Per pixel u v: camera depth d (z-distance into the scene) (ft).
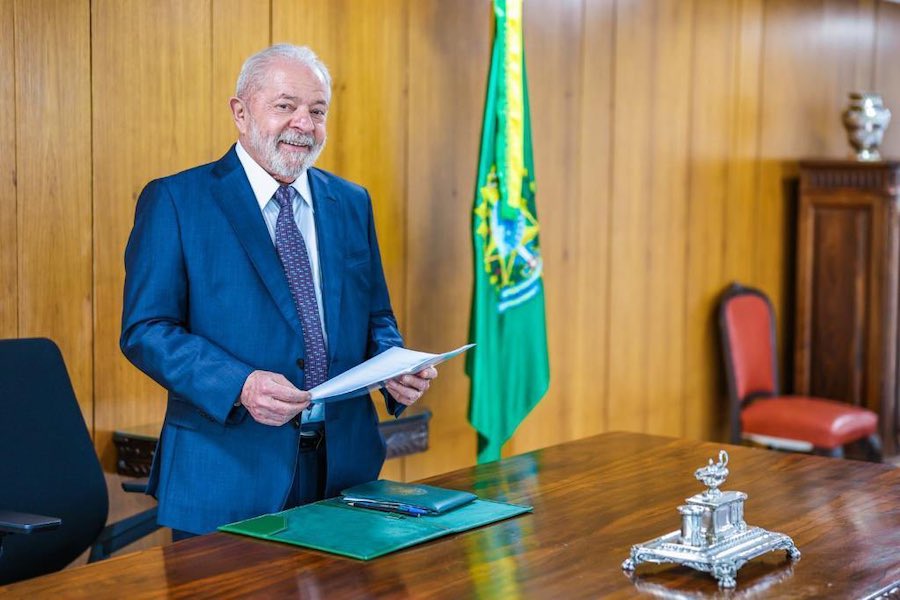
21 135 10.02
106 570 6.05
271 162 7.95
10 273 10.03
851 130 19.44
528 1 14.70
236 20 11.63
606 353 16.61
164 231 7.85
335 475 7.91
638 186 16.85
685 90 17.54
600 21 15.88
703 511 6.15
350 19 12.73
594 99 15.90
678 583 5.94
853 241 18.78
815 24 20.35
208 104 11.45
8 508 8.38
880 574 6.15
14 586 5.80
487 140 13.24
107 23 10.56
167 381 7.52
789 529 7.02
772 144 19.54
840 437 16.74
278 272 7.94
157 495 8.00
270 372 7.46
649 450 9.37
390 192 13.34
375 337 8.66
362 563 6.18
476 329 13.26
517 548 6.51
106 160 10.66
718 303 18.70
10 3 9.86
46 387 8.88
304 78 7.93
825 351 19.20
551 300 15.56
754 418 17.35
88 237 10.58
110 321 10.82
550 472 8.51
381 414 12.32
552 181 15.35
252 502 7.65
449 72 13.94
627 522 7.09
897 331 18.88
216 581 5.88
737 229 18.97
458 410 14.52
